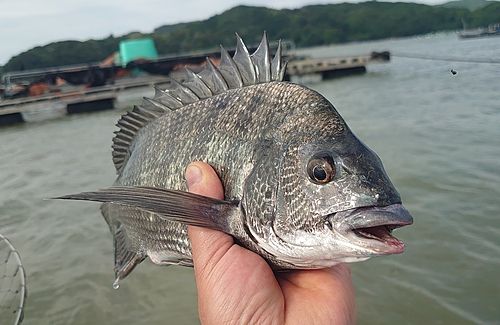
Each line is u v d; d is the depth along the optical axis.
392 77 27.62
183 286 8.25
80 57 61.19
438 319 6.68
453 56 21.27
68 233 10.62
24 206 12.53
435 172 11.35
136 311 7.62
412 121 16.34
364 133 15.70
